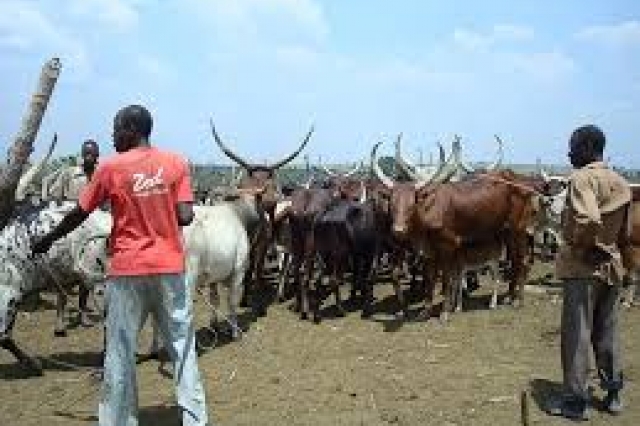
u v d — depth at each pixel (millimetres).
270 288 10469
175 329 4430
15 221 6059
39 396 5719
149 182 4348
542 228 11023
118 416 4391
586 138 5137
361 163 13320
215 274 7227
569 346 5156
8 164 5270
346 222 8414
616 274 5012
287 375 6305
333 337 7711
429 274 8445
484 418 5230
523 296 9133
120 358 4383
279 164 9141
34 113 5188
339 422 5148
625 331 7762
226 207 7617
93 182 4406
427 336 7668
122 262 4344
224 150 9078
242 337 7699
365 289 8727
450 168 9414
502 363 6609
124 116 4473
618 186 5031
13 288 6043
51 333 7738
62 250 6086
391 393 5781
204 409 4461
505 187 8891
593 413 5320
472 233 8531
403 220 7984
